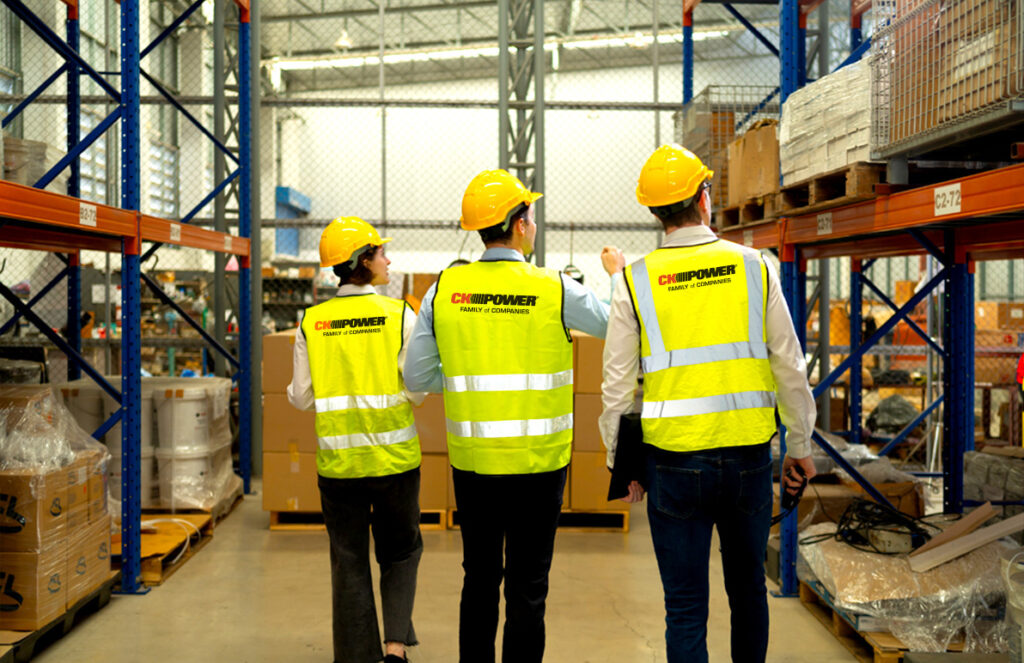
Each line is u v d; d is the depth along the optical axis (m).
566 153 11.92
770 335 2.46
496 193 2.62
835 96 3.49
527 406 2.57
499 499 2.60
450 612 4.07
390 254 14.13
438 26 14.25
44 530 3.45
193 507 5.36
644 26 12.27
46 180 4.01
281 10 14.34
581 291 2.63
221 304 7.54
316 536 5.51
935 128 2.82
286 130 15.77
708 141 6.25
